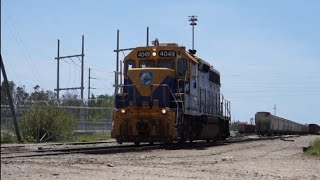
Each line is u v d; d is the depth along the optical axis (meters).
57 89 65.19
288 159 17.81
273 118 70.69
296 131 93.75
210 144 27.86
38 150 19.48
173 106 23.33
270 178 11.34
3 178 9.70
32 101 36.31
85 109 45.03
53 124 34.09
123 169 12.13
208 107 28.86
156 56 24.31
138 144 24.69
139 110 22.48
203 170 12.56
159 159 15.77
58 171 11.25
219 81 32.81
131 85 23.38
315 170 13.83
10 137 31.50
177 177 10.82
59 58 65.75
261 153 20.72
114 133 22.72
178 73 24.11
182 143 26.03
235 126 88.12
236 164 14.80
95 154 17.48
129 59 24.64
